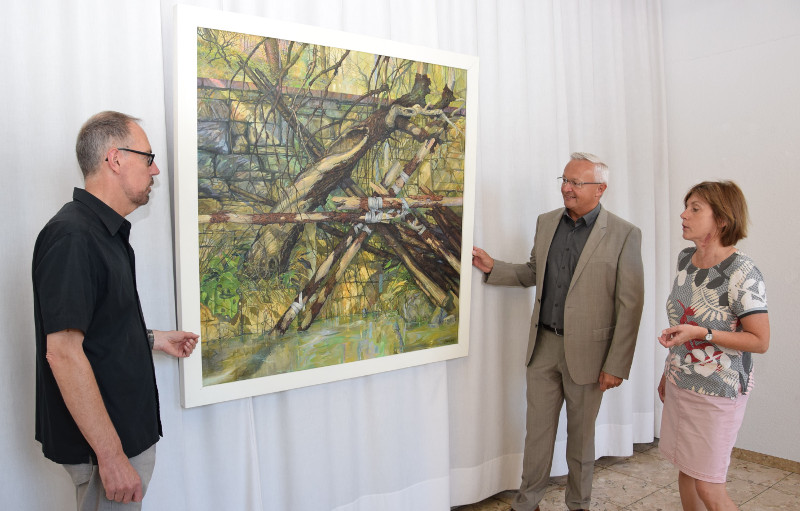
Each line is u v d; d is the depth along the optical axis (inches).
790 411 124.7
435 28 97.2
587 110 126.0
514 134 111.0
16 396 64.8
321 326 82.1
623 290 91.8
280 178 76.0
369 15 90.2
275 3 80.4
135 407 56.0
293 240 78.2
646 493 113.6
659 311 142.4
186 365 70.3
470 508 109.7
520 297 113.2
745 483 118.7
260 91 73.3
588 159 94.4
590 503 108.8
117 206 56.5
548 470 100.0
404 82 87.0
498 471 113.0
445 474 102.7
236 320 74.1
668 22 142.4
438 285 95.1
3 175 63.4
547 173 115.8
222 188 71.3
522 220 112.9
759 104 127.6
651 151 136.5
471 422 107.7
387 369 90.1
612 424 130.6
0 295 63.7
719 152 135.0
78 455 52.7
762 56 126.6
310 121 78.0
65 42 66.7
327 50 78.6
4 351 64.0
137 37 70.1
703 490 79.7
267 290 76.4
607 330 94.1
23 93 64.4
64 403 52.4
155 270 72.1
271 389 78.0
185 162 67.9
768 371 127.8
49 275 49.3
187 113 67.7
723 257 79.9
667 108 144.0
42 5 65.0
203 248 70.6
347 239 83.4
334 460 90.2
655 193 141.2
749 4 128.0
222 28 69.4
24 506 65.7
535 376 100.1
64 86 66.8
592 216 96.0
